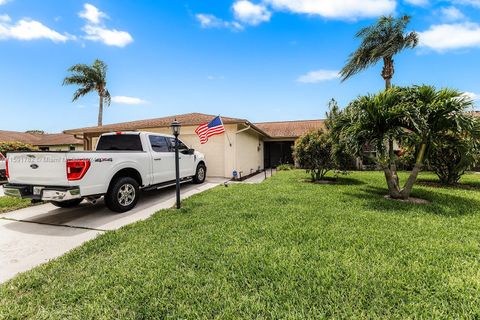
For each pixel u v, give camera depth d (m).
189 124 10.30
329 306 1.85
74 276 2.41
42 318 1.82
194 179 8.57
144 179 5.79
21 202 5.90
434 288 2.05
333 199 5.74
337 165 8.20
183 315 1.80
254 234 3.43
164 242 3.21
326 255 2.71
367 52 13.89
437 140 5.42
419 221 3.96
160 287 2.15
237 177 10.12
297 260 2.59
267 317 1.76
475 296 1.94
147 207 5.52
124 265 2.58
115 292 2.10
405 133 5.32
